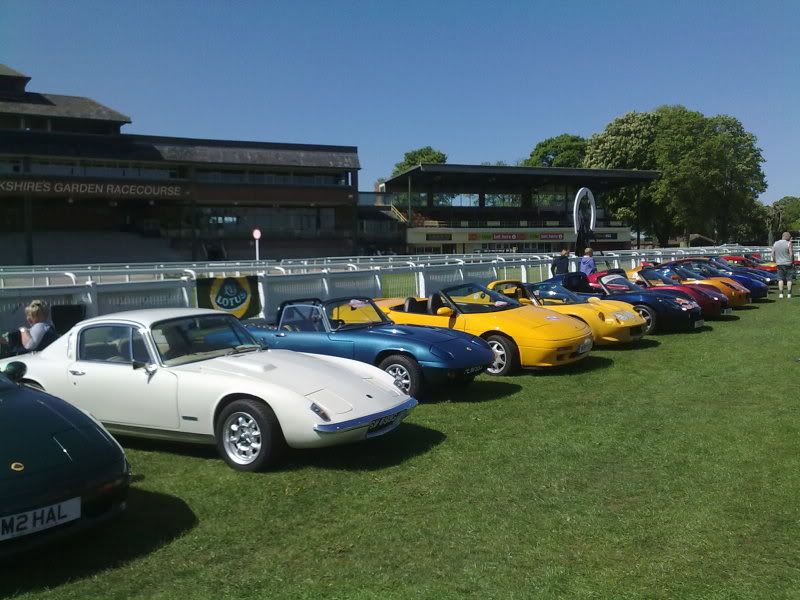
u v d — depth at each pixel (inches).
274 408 196.1
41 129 1935.3
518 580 132.1
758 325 529.7
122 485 151.3
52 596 129.3
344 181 2315.5
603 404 282.5
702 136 2559.1
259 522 164.2
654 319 487.5
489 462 207.6
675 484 184.5
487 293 382.3
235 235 2188.7
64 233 1967.3
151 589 132.3
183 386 208.5
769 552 142.0
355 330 298.7
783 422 243.8
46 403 162.2
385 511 169.6
